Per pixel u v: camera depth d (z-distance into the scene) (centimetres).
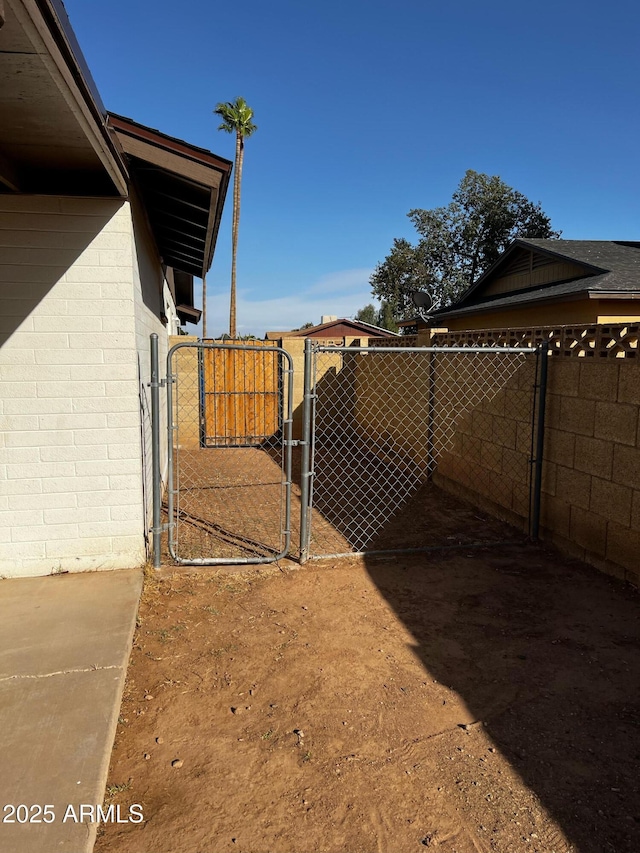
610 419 437
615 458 434
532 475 536
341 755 248
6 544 414
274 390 1145
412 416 841
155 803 218
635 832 209
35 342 402
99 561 431
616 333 432
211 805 218
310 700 287
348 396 1180
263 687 298
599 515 454
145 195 505
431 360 758
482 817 215
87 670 292
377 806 220
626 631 360
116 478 424
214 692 293
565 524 496
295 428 1164
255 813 215
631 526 422
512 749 253
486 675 312
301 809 217
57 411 410
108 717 255
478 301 1606
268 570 455
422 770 239
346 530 575
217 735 259
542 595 414
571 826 211
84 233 397
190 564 454
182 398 1105
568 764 244
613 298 947
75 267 400
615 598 407
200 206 476
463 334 679
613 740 259
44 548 420
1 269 392
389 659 328
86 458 418
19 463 410
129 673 307
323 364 1163
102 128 295
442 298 3312
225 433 1137
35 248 394
